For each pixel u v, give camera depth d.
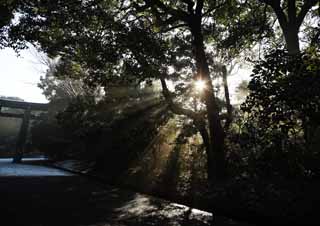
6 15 10.31
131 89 17.69
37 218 7.01
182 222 6.92
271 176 8.12
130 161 18.12
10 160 33.44
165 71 11.94
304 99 5.79
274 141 7.01
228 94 12.88
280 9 13.70
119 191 12.18
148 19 13.07
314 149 7.46
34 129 32.53
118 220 7.06
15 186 12.52
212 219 7.22
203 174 11.95
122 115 18.92
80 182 14.94
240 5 14.37
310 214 6.02
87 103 20.11
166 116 16.25
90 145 22.97
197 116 12.38
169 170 13.63
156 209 8.43
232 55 14.73
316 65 5.99
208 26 13.98
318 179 7.39
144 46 10.37
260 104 6.34
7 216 7.11
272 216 6.45
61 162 27.95
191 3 11.79
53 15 10.15
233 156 10.70
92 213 7.77
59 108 32.53
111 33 10.86
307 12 13.73
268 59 6.37
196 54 11.88
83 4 10.29
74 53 12.37
